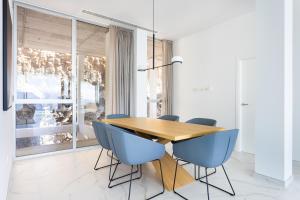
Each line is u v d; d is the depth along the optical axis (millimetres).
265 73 2602
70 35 4031
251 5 3510
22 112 3590
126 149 2023
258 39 2664
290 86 2574
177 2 3396
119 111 4453
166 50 5438
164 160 2758
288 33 2510
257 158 2686
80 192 2299
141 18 4066
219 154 2018
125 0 3336
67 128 4035
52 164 3217
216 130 2322
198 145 2049
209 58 4605
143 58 4738
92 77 4398
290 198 2154
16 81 3447
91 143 4395
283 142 2453
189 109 5090
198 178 2629
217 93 4434
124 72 4547
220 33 4359
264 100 2615
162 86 5426
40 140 3859
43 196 2205
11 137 3057
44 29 3803
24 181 2582
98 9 3682
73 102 4051
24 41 3572
